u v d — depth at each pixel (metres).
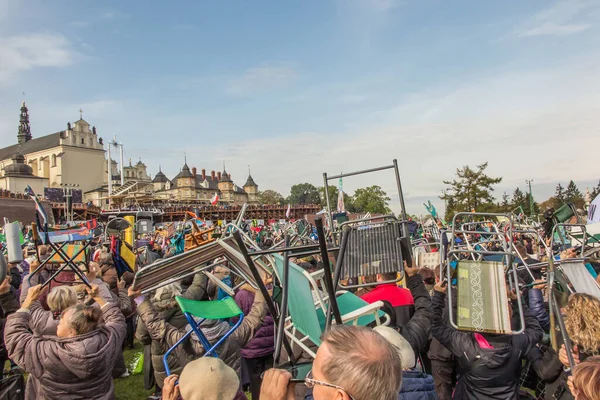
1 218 43.75
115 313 4.13
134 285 3.40
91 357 3.67
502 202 65.50
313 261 6.99
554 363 3.65
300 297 2.82
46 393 3.71
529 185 51.38
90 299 4.96
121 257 6.72
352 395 1.74
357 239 3.74
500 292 3.44
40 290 4.19
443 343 3.74
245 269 3.71
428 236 12.75
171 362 4.58
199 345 4.20
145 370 6.78
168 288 4.85
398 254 3.57
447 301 3.76
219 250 3.53
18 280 7.77
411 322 3.78
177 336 4.28
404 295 4.21
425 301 3.90
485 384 3.49
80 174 94.19
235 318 5.63
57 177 91.50
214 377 2.68
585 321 3.21
